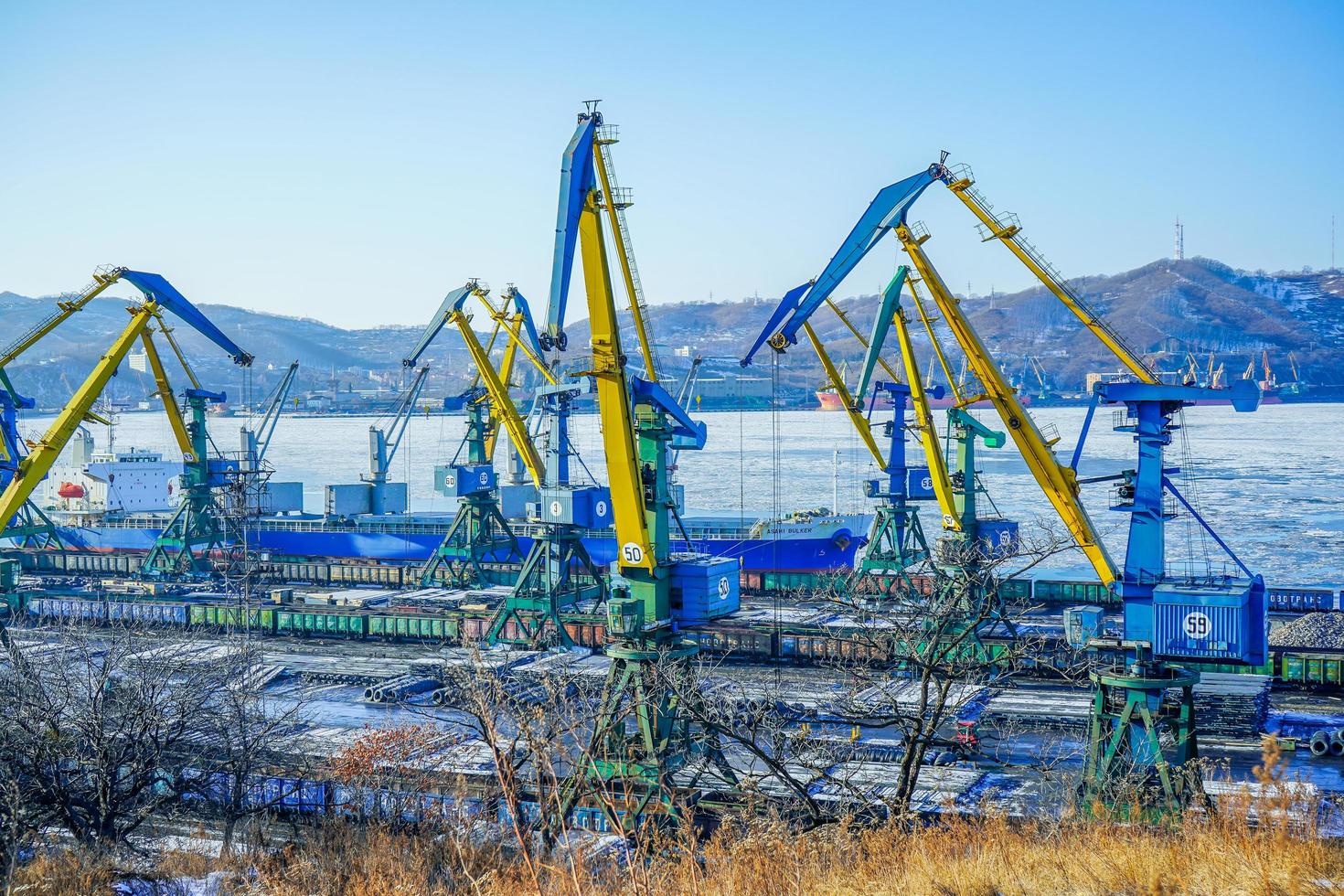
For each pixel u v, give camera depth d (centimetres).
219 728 4947
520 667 7650
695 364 17150
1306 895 2053
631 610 5309
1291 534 15038
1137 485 4847
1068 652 7269
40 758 4056
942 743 3359
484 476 11100
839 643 7969
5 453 11562
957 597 4559
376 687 7512
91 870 3578
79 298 11100
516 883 3017
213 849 4103
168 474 15975
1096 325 6262
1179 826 3192
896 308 8556
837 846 2969
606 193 5778
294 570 12700
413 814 4431
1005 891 2334
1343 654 7681
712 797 4991
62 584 11719
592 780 4097
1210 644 4575
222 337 11769
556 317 5469
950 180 6600
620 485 5422
